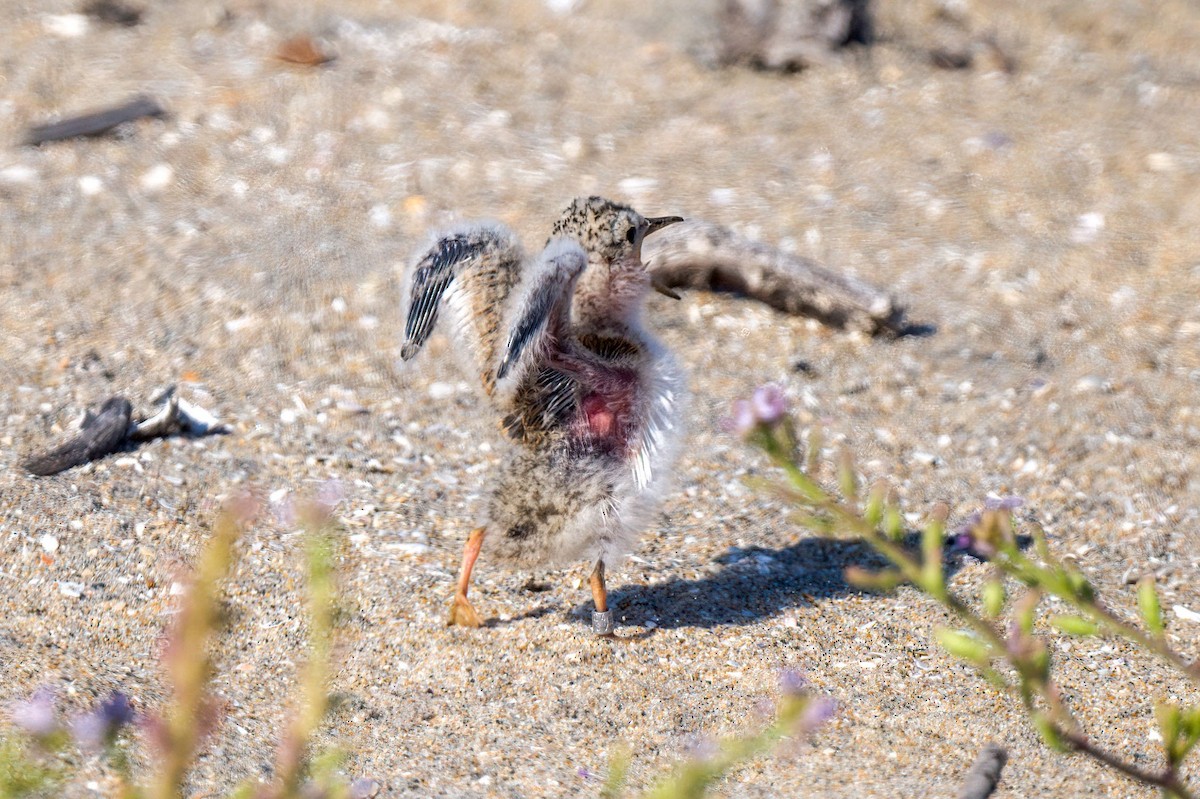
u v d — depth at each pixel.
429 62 24.00
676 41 25.67
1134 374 15.69
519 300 9.33
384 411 14.50
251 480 12.96
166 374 14.94
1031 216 19.62
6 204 18.77
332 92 22.48
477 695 10.12
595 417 10.31
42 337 15.48
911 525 12.88
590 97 23.28
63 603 10.91
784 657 10.62
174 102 21.97
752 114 22.86
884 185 20.47
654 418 10.41
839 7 24.58
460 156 20.73
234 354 15.43
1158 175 20.81
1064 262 18.28
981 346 16.30
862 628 11.06
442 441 14.06
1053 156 21.44
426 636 10.69
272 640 10.62
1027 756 9.52
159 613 10.90
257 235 18.23
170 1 26.09
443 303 10.43
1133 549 12.60
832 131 22.30
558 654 10.55
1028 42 26.70
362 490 12.99
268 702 9.88
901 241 18.81
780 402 6.52
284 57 23.55
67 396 14.31
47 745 7.59
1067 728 9.82
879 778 9.20
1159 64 25.91
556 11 27.17
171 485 12.70
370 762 9.20
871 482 13.65
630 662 10.50
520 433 10.41
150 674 10.06
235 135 21.05
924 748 9.59
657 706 10.02
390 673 10.34
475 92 23.00
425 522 12.47
